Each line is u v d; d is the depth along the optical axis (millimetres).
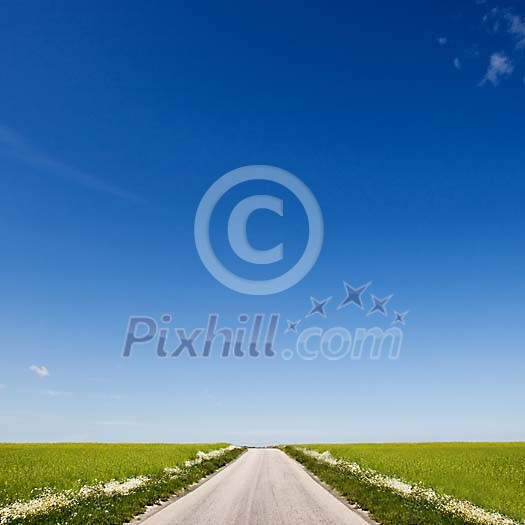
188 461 41406
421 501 20250
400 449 60250
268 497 21094
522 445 73188
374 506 17953
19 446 66875
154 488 22734
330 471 33250
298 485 26062
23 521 15227
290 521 15398
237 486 25391
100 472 29766
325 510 17688
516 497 21688
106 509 16875
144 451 54219
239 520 15461
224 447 75438
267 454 61938
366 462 39688
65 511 16969
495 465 36844
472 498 21219
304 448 72062
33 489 21766
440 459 42719
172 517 15984
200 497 21031
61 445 73000
